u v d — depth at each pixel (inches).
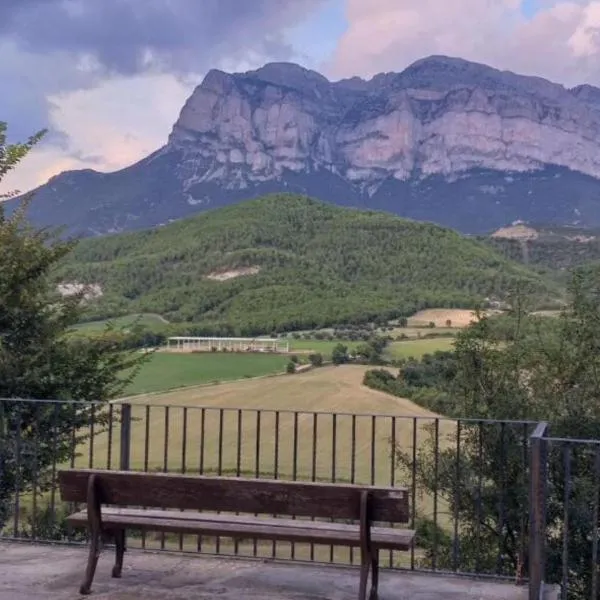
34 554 240.1
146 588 209.6
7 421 369.4
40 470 366.0
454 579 221.3
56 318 448.1
